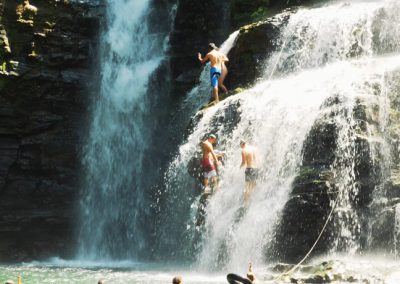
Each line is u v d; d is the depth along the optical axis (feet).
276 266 56.65
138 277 64.03
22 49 108.58
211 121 76.13
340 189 59.11
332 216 58.03
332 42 78.33
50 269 81.61
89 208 110.32
